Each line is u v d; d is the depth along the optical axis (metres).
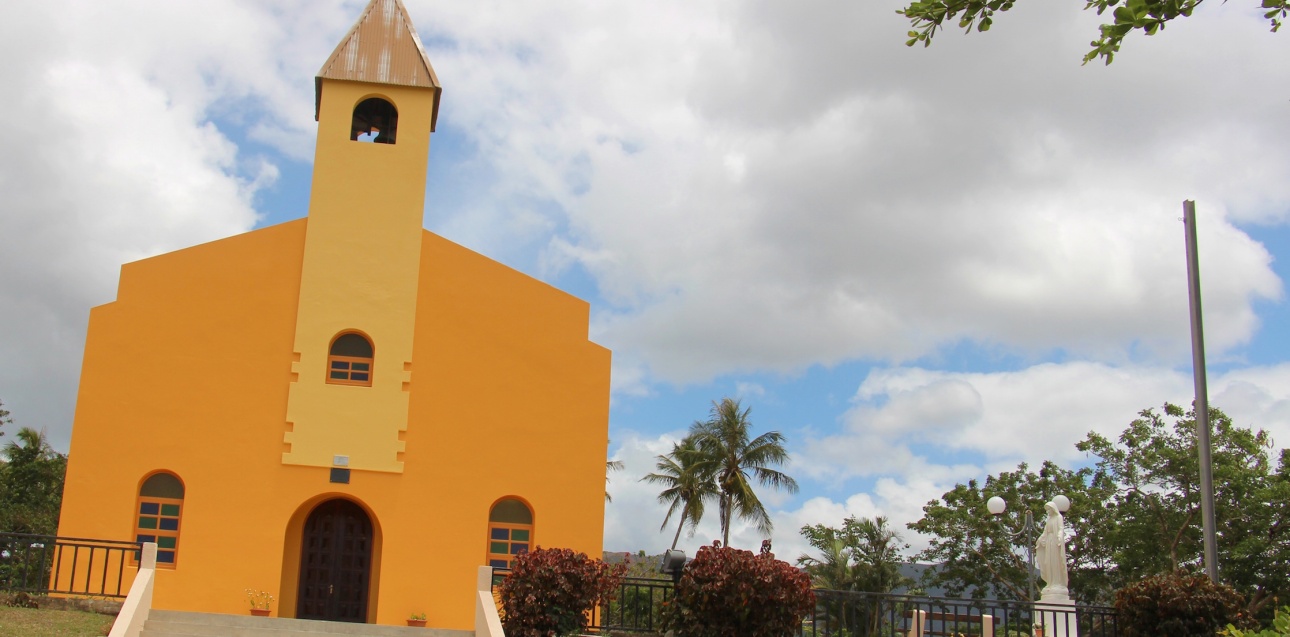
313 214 22.23
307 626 17.17
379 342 21.78
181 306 21.47
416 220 22.53
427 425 21.56
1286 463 39.19
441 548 21.02
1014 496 45.50
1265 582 37.78
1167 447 39.56
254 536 20.55
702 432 51.44
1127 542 40.09
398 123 23.12
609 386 22.39
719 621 15.38
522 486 21.58
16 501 46.09
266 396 21.25
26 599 16.78
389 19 24.02
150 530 20.48
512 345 22.25
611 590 17.12
